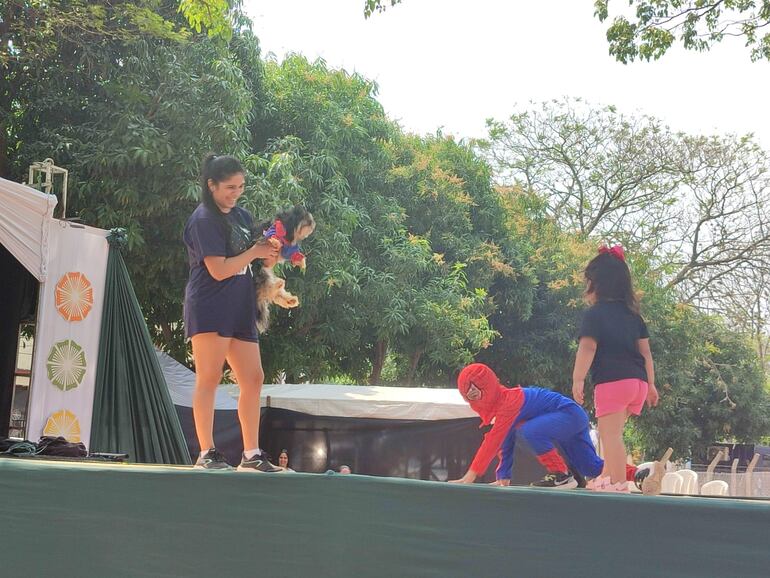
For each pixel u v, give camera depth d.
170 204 13.59
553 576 2.64
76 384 8.46
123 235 8.95
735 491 14.86
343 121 17.69
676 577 2.59
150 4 13.32
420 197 20.25
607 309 4.38
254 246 3.75
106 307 8.80
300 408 14.36
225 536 2.76
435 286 18.86
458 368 20.83
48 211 8.28
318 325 16.81
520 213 24.20
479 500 2.69
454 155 22.09
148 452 8.80
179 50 14.09
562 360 22.20
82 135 13.87
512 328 22.28
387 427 14.27
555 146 30.14
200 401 3.77
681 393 26.61
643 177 29.66
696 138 29.58
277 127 17.36
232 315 3.78
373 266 18.12
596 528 2.64
